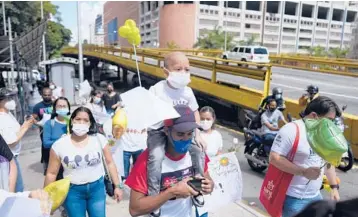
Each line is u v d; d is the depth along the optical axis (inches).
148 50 697.0
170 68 121.6
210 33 2974.9
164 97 125.6
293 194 109.6
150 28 4005.9
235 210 177.3
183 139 81.6
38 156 275.0
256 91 388.8
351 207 37.1
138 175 83.4
